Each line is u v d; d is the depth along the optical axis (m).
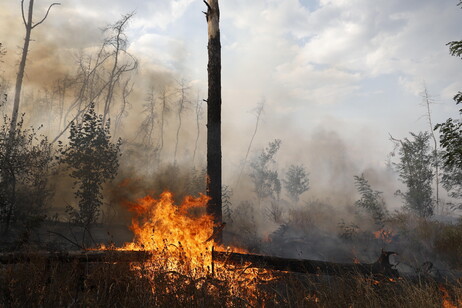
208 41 9.20
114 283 3.94
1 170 8.23
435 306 4.03
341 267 5.20
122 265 4.32
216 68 9.08
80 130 10.35
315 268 5.20
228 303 3.88
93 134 10.27
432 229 10.27
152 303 3.63
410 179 15.50
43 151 9.83
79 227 8.66
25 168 9.05
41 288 3.77
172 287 3.91
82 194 9.52
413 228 10.84
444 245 8.51
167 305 3.62
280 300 4.32
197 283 4.15
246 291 4.38
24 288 3.75
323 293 4.30
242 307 3.87
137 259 4.66
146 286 3.87
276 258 5.22
